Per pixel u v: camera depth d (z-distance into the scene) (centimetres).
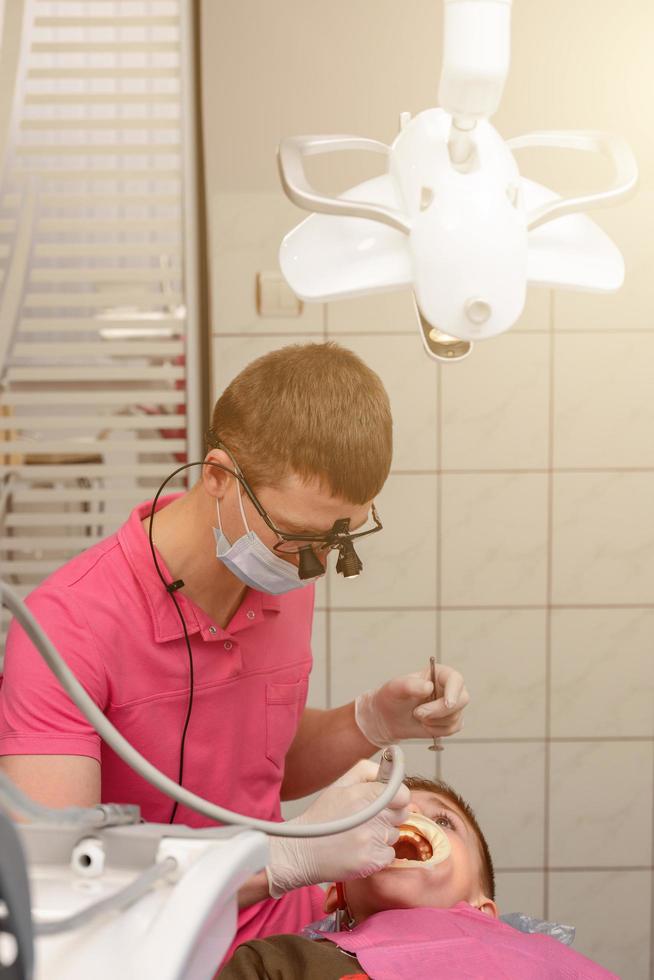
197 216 247
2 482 236
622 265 93
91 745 110
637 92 239
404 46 235
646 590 255
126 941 55
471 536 252
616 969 261
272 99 236
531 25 235
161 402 240
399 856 147
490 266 81
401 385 248
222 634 121
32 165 285
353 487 104
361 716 146
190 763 123
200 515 120
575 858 259
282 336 245
